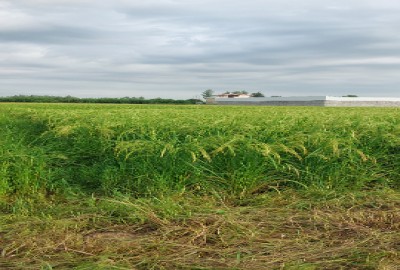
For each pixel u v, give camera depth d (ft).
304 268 10.18
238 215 14.37
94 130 23.24
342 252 11.16
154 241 11.96
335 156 18.90
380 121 25.35
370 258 10.68
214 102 187.32
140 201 15.19
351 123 23.29
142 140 19.57
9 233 12.75
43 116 34.65
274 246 11.76
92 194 16.57
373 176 19.19
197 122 23.25
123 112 33.50
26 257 10.99
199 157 18.57
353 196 16.62
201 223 13.33
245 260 10.80
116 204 15.07
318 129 21.65
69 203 16.15
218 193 17.16
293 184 18.20
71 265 10.55
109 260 10.54
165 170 17.83
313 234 12.73
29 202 16.24
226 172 18.01
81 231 13.26
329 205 15.67
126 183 17.75
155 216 13.74
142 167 18.12
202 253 11.32
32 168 18.66
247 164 17.84
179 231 12.86
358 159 19.38
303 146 18.66
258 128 21.30
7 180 17.88
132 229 13.35
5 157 18.61
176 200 16.08
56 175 19.17
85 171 19.47
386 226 13.38
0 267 10.37
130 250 11.34
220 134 20.29
